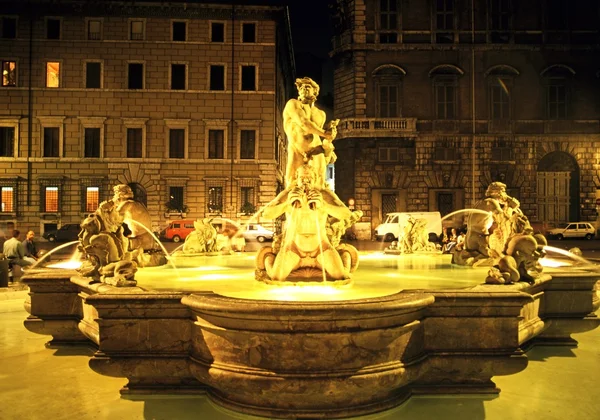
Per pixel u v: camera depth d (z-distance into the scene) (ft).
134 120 145.89
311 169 23.93
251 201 148.87
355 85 143.74
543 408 18.13
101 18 145.18
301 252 22.95
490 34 144.87
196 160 147.54
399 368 17.37
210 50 147.74
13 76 144.97
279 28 153.79
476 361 18.74
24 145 144.66
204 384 19.12
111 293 19.06
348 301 16.75
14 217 144.25
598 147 144.05
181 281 25.61
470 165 143.54
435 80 143.64
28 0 142.31
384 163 143.84
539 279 22.62
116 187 34.19
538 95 144.36
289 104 27.78
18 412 17.98
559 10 145.18
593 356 24.39
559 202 145.69
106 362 18.62
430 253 46.78
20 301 41.32
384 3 144.66
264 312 16.20
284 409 17.16
